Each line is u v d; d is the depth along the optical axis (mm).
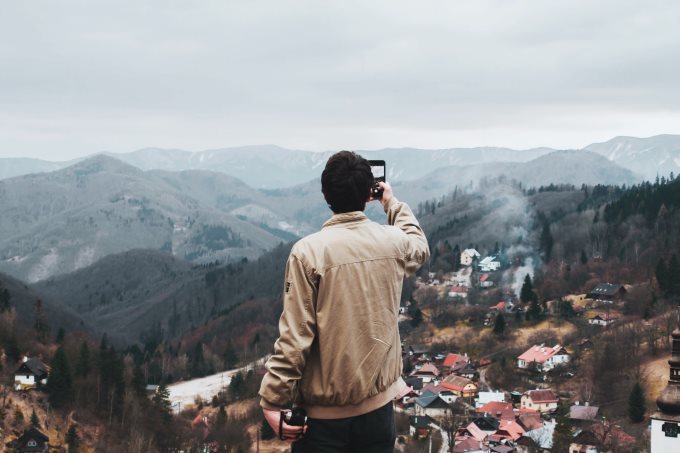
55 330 197875
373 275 5145
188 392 143250
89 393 104625
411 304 187125
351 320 5012
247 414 107938
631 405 88000
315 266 5012
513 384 125250
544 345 140875
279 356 4938
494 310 174500
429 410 108938
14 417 94875
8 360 114688
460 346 153875
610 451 75750
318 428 5156
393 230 5504
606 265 183375
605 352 112188
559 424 81312
